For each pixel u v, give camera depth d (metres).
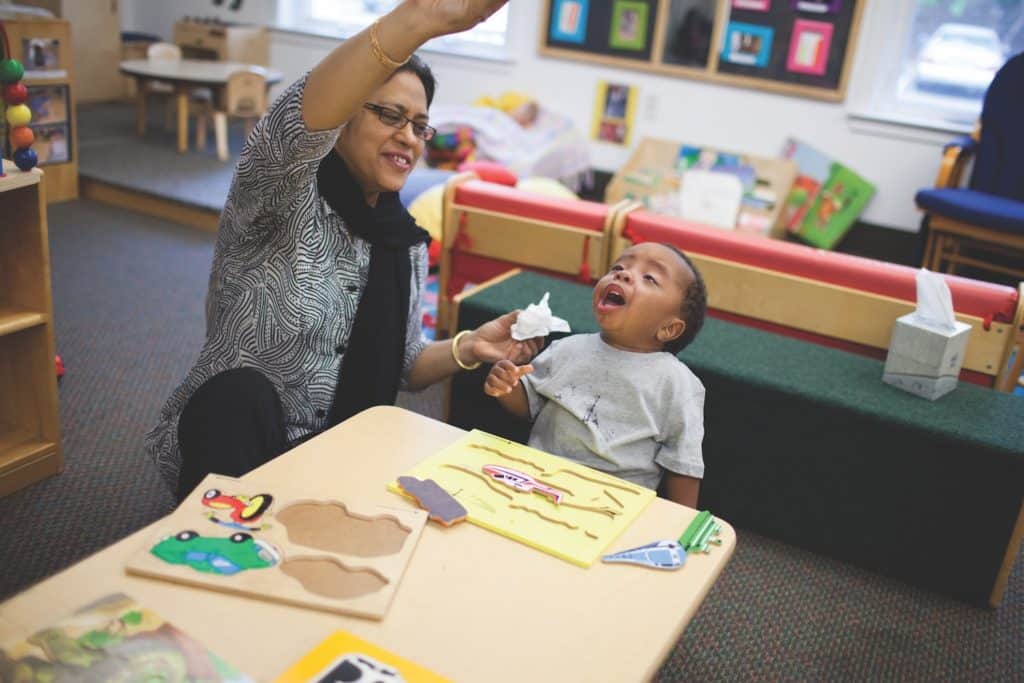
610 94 4.81
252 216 1.35
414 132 1.40
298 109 1.18
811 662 1.63
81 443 2.14
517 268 2.47
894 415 1.72
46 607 0.80
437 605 0.88
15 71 1.67
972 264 3.69
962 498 1.72
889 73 4.32
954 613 1.79
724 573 1.86
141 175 4.25
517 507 1.06
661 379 1.51
